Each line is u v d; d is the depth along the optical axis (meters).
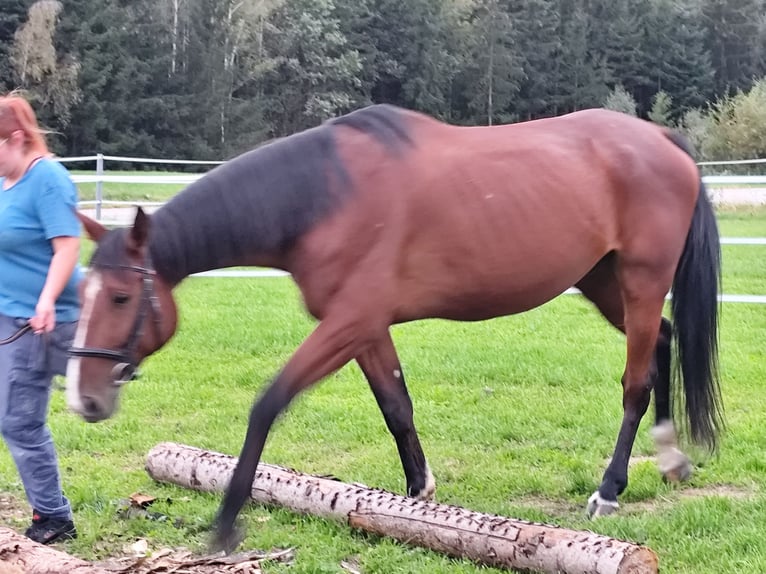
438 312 3.61
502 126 3.87
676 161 4.06
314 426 5.29
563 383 6.25
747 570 3.19
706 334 4.16
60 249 3.22
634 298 4.02
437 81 49.94
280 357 7.13
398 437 3.90
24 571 2.80
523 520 3.31
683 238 4.08
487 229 3.53
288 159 3.42
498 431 5.15
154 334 3.17
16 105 3.23
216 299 9.81
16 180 3.29
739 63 56.75
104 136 38.16
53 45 36.12
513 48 52.53
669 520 3.72
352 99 48.72
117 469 4.54
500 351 7.19
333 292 3.36
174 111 39.94
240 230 3.33
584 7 54.44
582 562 2.96
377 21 50.28
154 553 3.36
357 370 6.66
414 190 3.42
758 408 5.52
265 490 3.88
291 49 46.59
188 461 4.13
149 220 3.12
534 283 3.71
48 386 3.42
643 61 53.53
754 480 4.32
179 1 42.09
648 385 4.10
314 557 3.37
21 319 3.31
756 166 30.59
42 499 3.51
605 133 3.99
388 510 3.50
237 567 3.02
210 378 6.47
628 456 4.05
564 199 3.71
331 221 3.34
